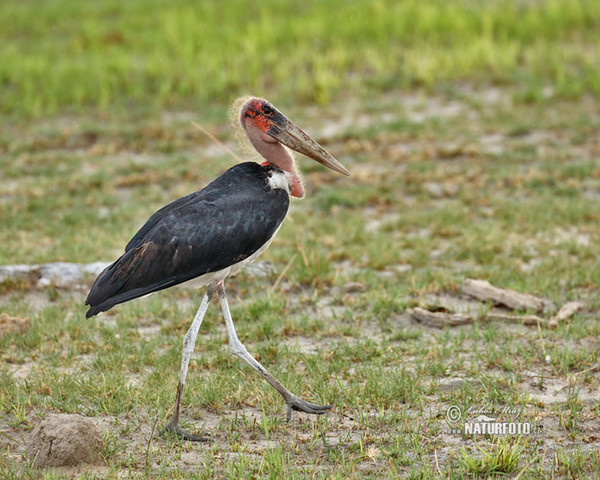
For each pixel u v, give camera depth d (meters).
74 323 11.28
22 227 16.05
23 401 8.78
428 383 9.13
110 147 20.84
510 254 13.66
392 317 11.35
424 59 25.53
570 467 7.18
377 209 16.52
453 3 31.14
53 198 17.64
